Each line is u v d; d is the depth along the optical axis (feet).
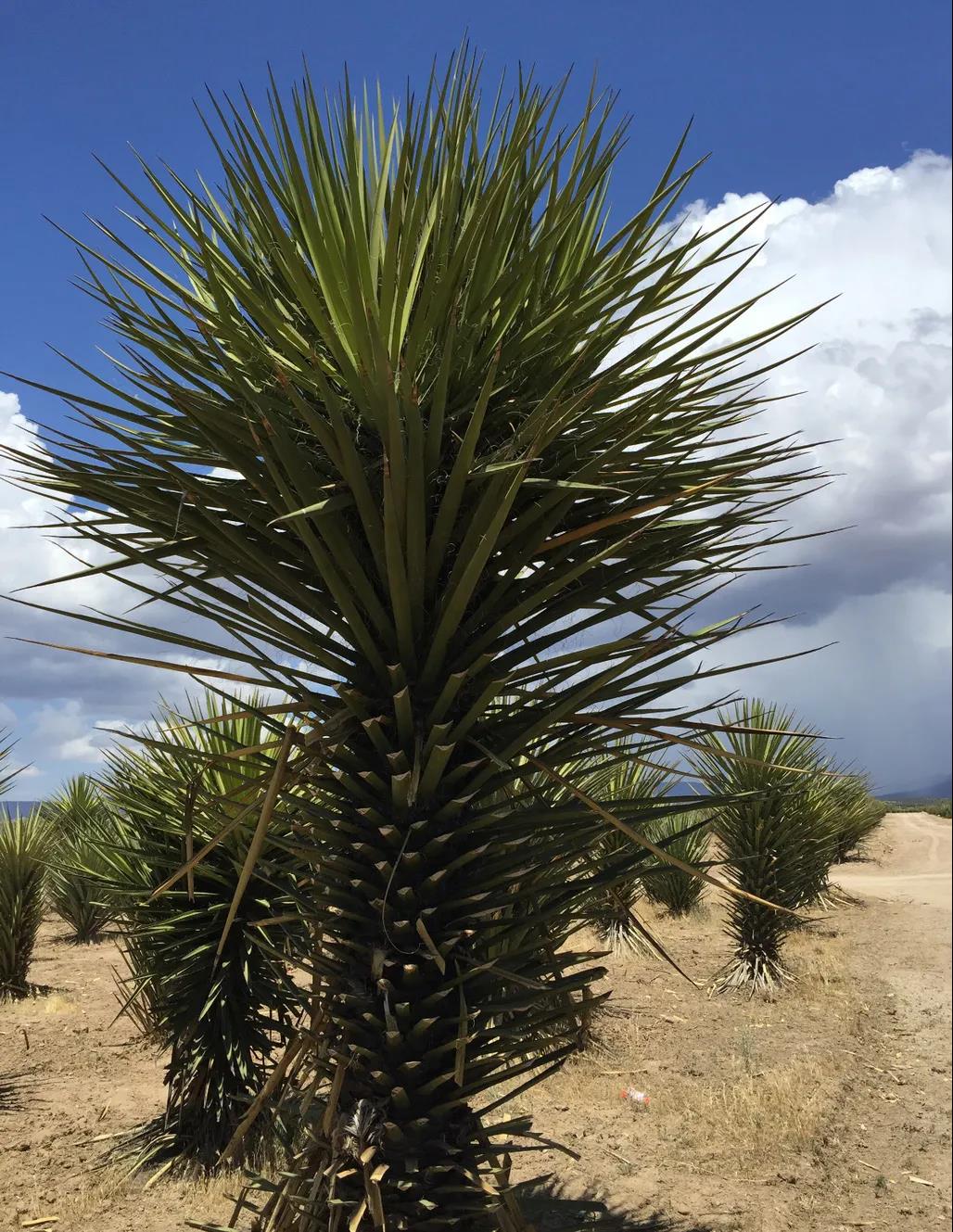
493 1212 7.93
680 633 7.73
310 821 8.40
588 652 7.55
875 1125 20.65
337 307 7.97
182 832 17.60
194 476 8.29
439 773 7.83
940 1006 32.12
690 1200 16.15
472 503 8.41
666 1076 24.08
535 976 8.50
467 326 8.32
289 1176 8.28
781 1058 25.99
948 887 65.62
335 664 8.30
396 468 7.15
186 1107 18.10
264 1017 17.58
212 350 8.52
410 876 8.10
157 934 17.81
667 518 8.98
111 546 7.81
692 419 8.76
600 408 9.00
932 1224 15.39
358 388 7.87
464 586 7.41
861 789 55.01
